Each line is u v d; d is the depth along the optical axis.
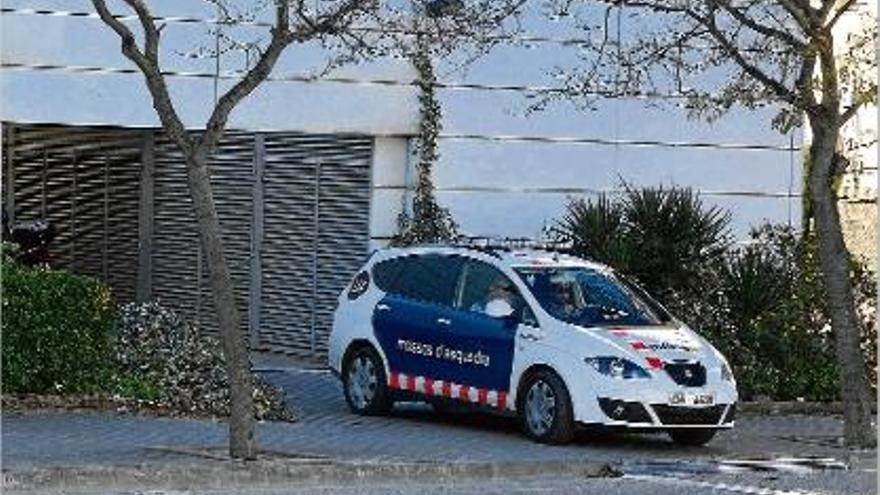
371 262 28.27
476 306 26.42
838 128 26.17
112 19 21.14
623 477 22.78
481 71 33.81
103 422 24.77
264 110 32.72
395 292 27.66
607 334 25.08
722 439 27.34
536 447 24.73
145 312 28.14
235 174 34.97
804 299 32.69
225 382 27.06
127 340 27.48
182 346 27.59
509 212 34.12
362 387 27.88
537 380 25.28
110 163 36.06
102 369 26.17
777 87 26.09
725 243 33.56
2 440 22.41
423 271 27.42
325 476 21.17
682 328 26.03
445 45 26.31
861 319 32.69
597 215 32.56
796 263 33.25
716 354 25.66
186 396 26.55
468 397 26.30
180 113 32.06
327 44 30.97
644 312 26.06
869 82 26.12
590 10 33.88
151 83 21.30
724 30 31.34
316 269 34.06
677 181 35.34
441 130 33.66
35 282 25.52
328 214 33.97
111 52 31.70
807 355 32.41
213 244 21.42
